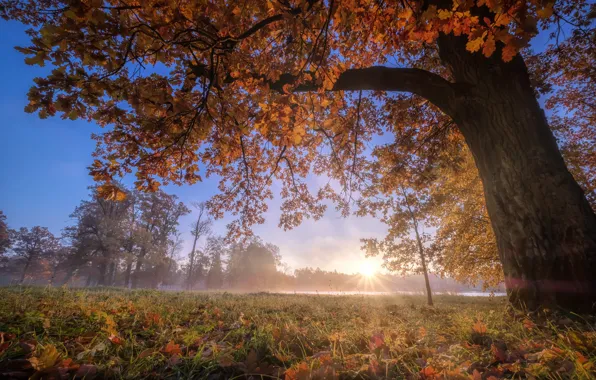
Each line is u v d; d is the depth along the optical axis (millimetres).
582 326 2641
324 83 3518
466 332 2740
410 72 5129
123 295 8031
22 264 54781
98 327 2830
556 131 10938
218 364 1924
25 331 2410
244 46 4539
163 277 46469
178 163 5004
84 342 2371
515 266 3709
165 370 1887
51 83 2744
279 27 4477
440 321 4160
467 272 11648
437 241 12914
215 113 4117
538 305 3357
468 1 2148
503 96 4281
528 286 3518
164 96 3311
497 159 4145
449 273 12578
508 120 4145
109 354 2084
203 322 3854
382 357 2084
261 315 4824
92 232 36906
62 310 3549
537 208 3637
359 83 5262
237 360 2080
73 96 2912
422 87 5035
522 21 1934
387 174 9758
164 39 3195
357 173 9812
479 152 4453
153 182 4762
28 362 1667
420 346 2445
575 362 1639
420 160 9391
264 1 3254
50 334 2506
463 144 9109
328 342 2658
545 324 2914
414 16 2740
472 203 11312
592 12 4855
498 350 2039
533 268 3510
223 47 3809
